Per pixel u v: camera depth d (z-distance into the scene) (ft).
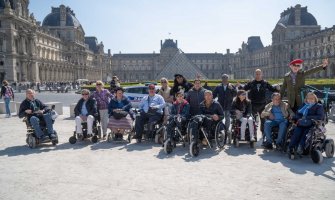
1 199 25.25
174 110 44.50
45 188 27.50
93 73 544.62
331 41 345.10
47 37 356.18
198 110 45.29
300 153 36.73
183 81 51.52
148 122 46.39
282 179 29.30
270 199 24.63
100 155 39.09
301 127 36.58
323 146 36.24
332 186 27.37
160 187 27.43
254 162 35.35
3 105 91.86
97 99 50.01
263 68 529.86
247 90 47.91
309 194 25.55
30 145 43.42
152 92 47.37
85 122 47.16
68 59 435.94
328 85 123.13
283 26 450.71
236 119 43.60
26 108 45.11
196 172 31.63
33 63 300.81
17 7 277.64
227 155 38.78
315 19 448.24
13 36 268.00
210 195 25.50
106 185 28.07
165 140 41.04
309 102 37.04
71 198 25.21
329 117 70.44
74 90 277.85
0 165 34.94
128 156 38.47
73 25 442.91
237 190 26.55
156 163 35.17
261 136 51.98
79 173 31.60
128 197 25.25
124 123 46.32
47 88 273.54
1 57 263.08
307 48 400.47
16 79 271.49
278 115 40.93
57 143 46.47
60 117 80.23
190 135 39.78
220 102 48.55
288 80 41.32
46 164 35.12
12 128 62.54
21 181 29.40
